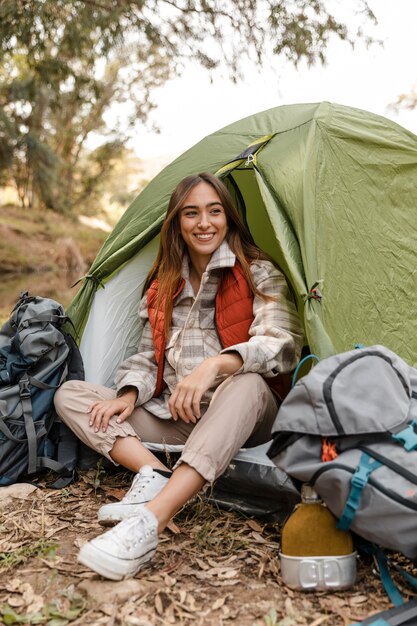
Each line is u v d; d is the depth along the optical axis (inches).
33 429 106.7
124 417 98.3
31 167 712.4
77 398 102.5
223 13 279.1
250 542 85.7
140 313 109.7
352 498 68.6
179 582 75.3
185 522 91.5
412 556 68.1
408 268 115.4
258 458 91.7
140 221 124.8
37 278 611.5
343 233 110.8
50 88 354.9
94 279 124.7
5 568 79.8
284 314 98.0
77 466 111.9
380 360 77.0
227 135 130.0
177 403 85.3
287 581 73.2
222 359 88.0
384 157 121.1
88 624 67.1
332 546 71.9
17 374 109.5
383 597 71.4
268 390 90.6
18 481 109.6
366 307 108.3
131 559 73.6
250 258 103.6
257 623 67.1
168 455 99.0
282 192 111.3
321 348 94.9
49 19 273.6
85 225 860.6
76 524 92.7
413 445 69.4
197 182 101.4
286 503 89.9
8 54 307.7
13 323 114.7
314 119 121.0
